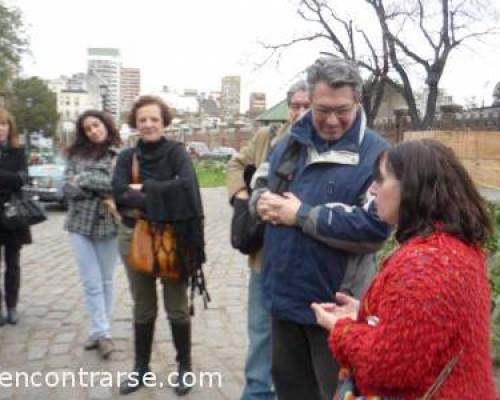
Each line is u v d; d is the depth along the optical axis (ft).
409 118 92.07
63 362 15.93
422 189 6.11
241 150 12.88
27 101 172.86
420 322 5.54
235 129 188.44
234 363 16.10
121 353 16.61
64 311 20.71
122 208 13.87
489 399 5.87
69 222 16.47
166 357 16.37
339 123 8.79
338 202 8.75
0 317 19.12
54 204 55.42
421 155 6.20
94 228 16.31
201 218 13.44
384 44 95.45
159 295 22.08
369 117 99.19
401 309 5.65
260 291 12.32
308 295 8.82
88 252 16.39
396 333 5.66
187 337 14.14
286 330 9.41
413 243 6.04
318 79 8.75
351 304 7.63
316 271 8.75
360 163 8.80
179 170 13.34
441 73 95.50
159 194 13.01
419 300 5.57
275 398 12.44
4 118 18.28
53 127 194.49
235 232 12.12
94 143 16.57
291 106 12.05
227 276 26.86
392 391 6.03
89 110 16.67
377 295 6.15
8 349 16.87
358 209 8.45
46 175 52.34
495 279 12.53
